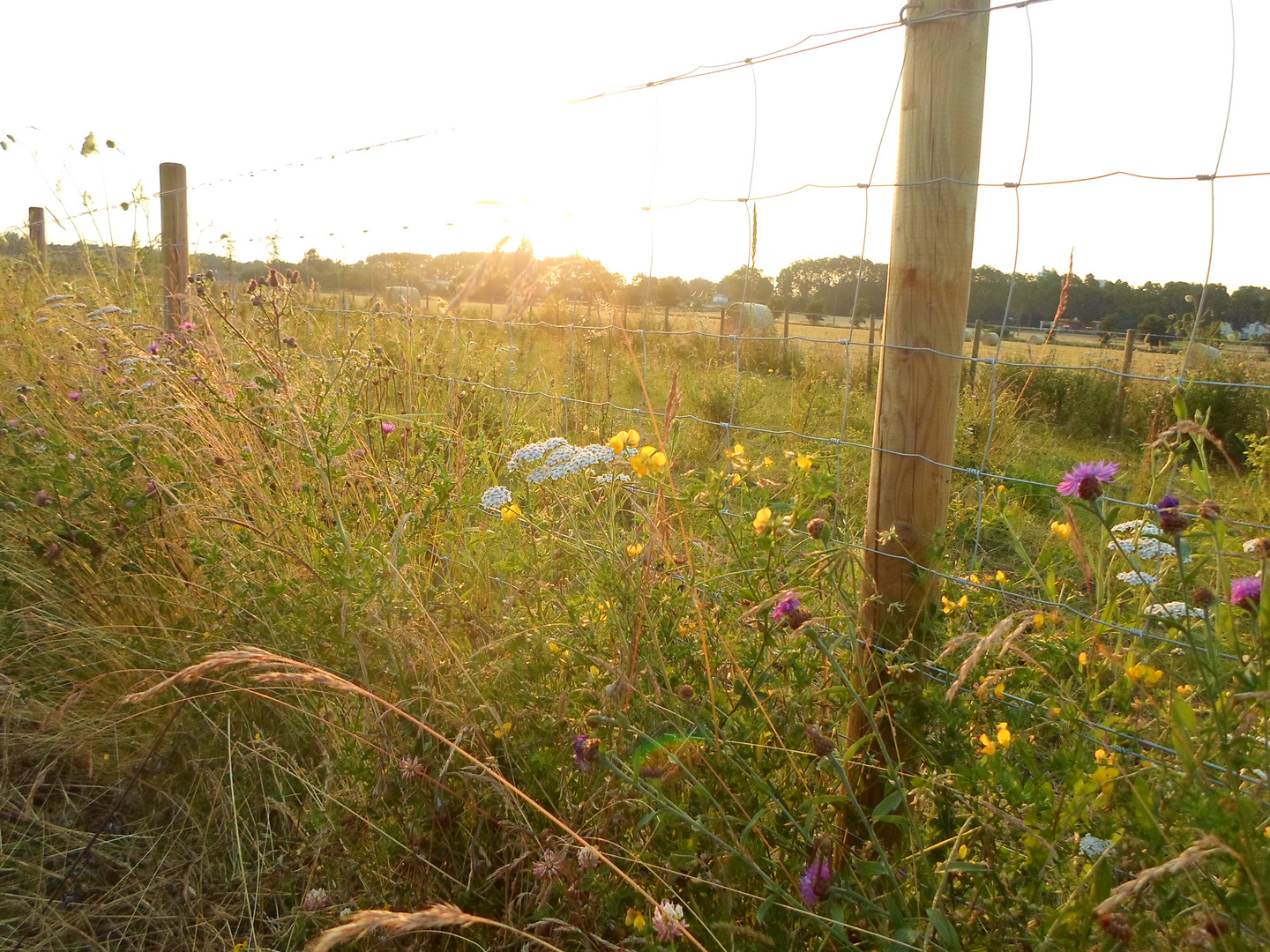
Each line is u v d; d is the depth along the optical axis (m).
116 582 2.96
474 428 3.46
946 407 1.81
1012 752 1.70
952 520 2.67
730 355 10.25
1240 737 1.19
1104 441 8.20
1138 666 1.51
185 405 3.02
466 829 1.86
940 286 1.76
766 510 1.84
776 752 1.76
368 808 1.96
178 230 5.19
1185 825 1.24
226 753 2.38
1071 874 1.38
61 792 2.41
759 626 1.78
